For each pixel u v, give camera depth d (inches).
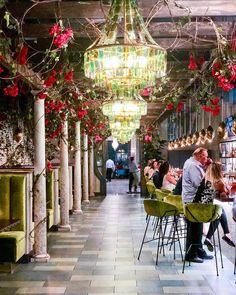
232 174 362.6
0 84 291.9
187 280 229.6
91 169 719.7
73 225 413.4
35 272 247.0
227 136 409.4
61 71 269.7
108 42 199.8
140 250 281.6
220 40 223.3
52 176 370.3
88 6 204.4
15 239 244.4
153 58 205.6
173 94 357.1
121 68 203.5
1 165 359.3
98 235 359.6
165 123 919.7
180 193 319.6
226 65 229.8
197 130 581.9
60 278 234.7
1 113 345.4
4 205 265.0
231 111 414.3
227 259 272.7
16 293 209.6
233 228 279.3
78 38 266.2
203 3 204.8
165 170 404.5
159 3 199.6
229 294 207.2
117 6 193.9
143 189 710.5
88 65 208.7
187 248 268.5
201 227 267.9
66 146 381.7
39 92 272.7
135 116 367.6
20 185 265.7
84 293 209.3
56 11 201.5
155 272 245.3
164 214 275.0
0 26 193.0
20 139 370.6
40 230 273.1
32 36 230.7
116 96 351.6
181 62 316.8
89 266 259.3
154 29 239.8
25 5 203.8
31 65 260.2
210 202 265.1
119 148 1451.8
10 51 208.1
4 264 247.4
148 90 353.1
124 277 236.2
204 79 287.4
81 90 372.8
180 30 237.6
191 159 272.7
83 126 513.0
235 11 204.7
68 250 302.5
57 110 333.7
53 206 374.6
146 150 775.7
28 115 343.3
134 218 458.6
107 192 823.7
